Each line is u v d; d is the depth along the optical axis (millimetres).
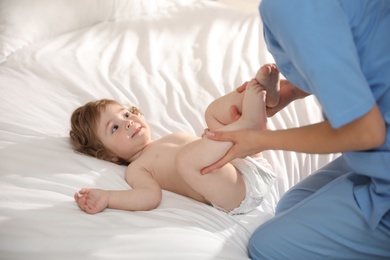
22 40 2146
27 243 1161
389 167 1112
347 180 1229
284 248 1273
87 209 1297
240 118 1390
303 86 1190
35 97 1830
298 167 1697
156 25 2484
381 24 1086
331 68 1006
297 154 1722
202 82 2035
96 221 1250
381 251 1218
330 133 1079
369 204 1166
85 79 1984
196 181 1380
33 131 1640
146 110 1842
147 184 1432
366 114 1021
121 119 1608
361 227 1190
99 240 1169
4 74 1954
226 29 2498
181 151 1381
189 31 2455
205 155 1333
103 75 2025
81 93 1902
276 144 1186
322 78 1010
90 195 1315
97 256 1136
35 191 1334
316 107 1910
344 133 1055
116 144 1579
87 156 1549
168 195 1462
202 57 2221
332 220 1210
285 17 1022
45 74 1982
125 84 1987
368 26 1089
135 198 1360
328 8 1021
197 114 1836
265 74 1376
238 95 1516
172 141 1580
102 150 1597
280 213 1373
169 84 2000
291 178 1656
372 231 1183
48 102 1822
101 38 2326
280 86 1508
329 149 1098
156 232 1218
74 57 2115
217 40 2383
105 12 2467
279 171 1639
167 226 1255
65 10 2307
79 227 1217
